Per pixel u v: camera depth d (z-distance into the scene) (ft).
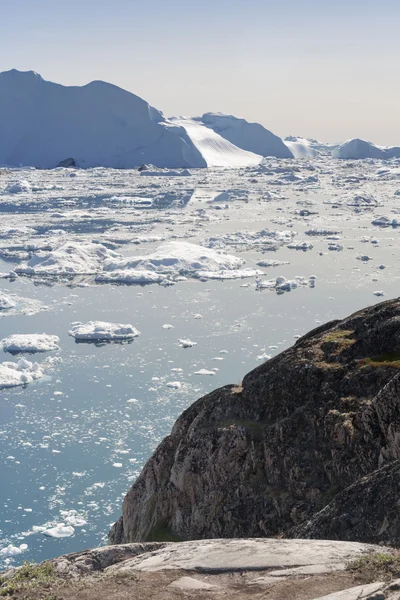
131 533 92.12
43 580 35.86
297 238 459.32
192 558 38.17
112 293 322.34
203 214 583.99
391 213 570.87
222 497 80.94
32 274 369.50
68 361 222.48
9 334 255.09
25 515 131.23
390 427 68.28
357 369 80.28
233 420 87.35
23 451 157.07
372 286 318.24
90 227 522.06
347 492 54.08
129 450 156.76
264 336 245.45
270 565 36.65
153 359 222.69
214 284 335.26
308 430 78.69
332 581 33.88
